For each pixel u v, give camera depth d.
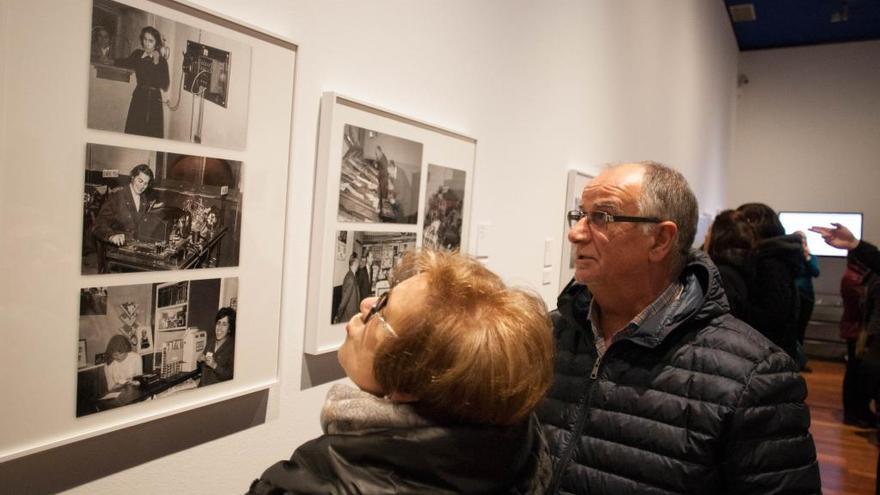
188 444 1.06
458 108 1.79
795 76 7.52
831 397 5.47
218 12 1.00
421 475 0.63
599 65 2.98
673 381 1.14
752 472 1.05
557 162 2.57
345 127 1.30
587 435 1.19
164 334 0.96
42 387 0.81
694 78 5.06
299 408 1.29
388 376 0.67
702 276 1.26
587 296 1.35
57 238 0.81
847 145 7.27
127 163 0.89
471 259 0.79
